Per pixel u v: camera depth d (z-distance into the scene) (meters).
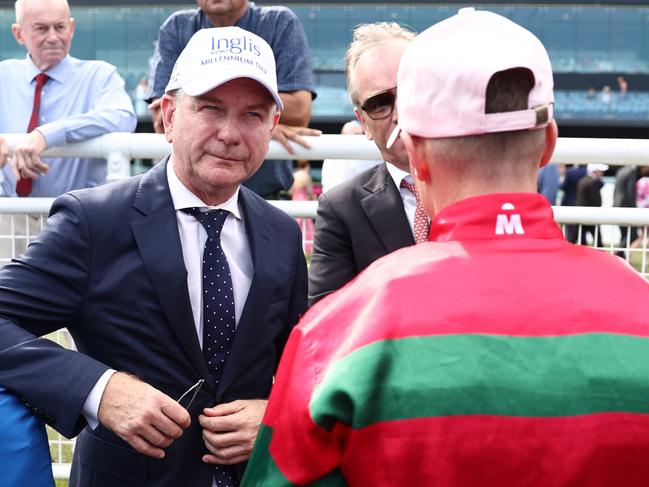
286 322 2.06
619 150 2.60
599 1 22.77
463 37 1.27
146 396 1.74
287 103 3.46
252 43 1.92
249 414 1.87
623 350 1.16
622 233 2.85
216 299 1.92
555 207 2.74
